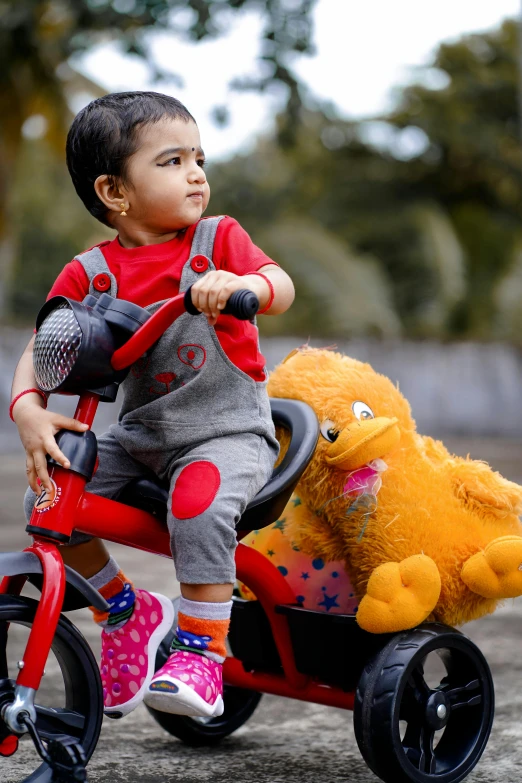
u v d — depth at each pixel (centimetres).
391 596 149
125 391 150
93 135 144
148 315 135
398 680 144
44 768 131
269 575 158
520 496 162
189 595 136
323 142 1398
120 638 150
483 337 1105
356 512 158
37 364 133
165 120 144
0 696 125
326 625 155
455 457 171
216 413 143
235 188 1441
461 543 157
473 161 1330
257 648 164
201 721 176
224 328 145
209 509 135
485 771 160
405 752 147
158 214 144
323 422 162
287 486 149
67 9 757
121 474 148
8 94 864
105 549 151
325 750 174
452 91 1342
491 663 230
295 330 1126
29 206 1560
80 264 147
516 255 1178
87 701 134
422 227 1252
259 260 145
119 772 159
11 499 504
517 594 156
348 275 1169
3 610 124
